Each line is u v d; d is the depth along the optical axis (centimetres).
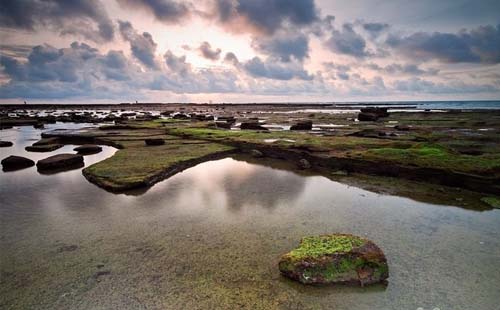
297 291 653
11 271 736
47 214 1118
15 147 2802
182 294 643
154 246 859
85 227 998
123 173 1592
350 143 2286
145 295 641
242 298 631
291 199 1280
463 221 1037
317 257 691
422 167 1545
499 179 1330
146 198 1297
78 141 3225
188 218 1070
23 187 1469
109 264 764
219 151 2348
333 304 614
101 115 8631
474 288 664
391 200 1259
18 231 972
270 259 785
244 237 916
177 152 2259
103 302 620
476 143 2317
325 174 1727
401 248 845
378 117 5503
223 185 1503
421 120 4806
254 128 3900
